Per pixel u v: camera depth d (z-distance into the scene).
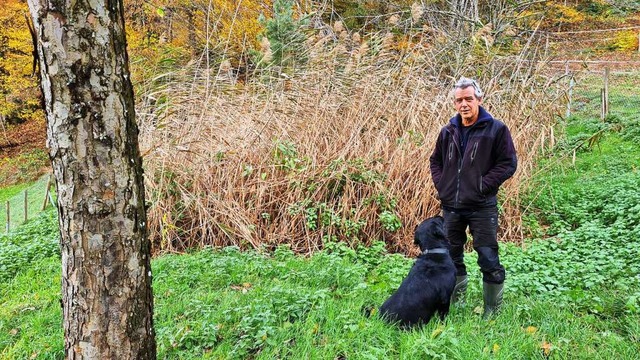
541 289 4.28
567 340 3.15
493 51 8.82
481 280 4.67
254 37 13.66
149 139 7.38
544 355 3.07
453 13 11.62
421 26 11.87
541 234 6.74
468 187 3.71
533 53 9.29
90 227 2.25
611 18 22.47
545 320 3.59
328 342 3.34
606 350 3.07
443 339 3.10
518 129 7.58
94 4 2.12
